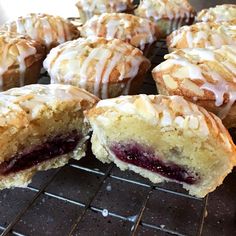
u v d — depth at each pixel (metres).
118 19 0.23
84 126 0.16
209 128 0.14
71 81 0.19
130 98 0.15
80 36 0.24
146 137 0.14
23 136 0.14
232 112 0.17
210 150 0.14
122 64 0.19
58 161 0.16
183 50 0.19
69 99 0.15
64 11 0.31
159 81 0.18
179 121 0.14
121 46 0.20
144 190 0.15
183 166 0.14
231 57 0.18
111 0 0.27
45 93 0.15
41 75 0.22
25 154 0.15
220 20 0.25
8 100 0.14
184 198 0.14
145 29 0.23
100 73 0.19
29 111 0.14
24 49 0.20
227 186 0.15
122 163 0.15
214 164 0.14
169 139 0.14
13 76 0.20
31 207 0.14
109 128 0.15
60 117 0.15
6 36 0.20
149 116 0.14
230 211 0.14
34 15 0.23
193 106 0.15
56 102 0.15
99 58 0.19
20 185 0.15
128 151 0.15
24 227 0.13
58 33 0.23
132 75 0.19
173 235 0.13
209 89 0.17
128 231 0.13
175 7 0.27
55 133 0.15
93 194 0.15
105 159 0.16
